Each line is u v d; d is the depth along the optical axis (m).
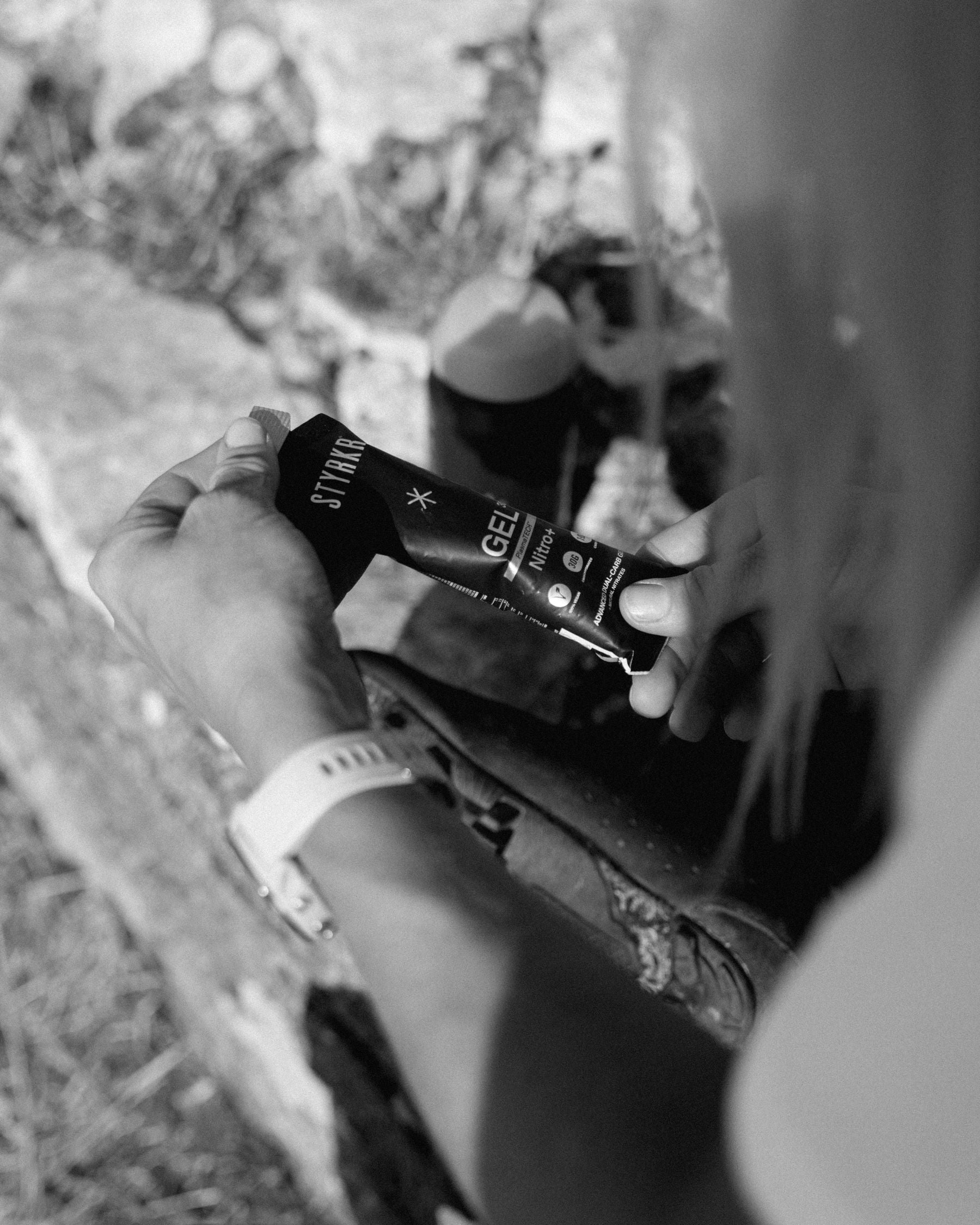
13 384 0.89
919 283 0.26
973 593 0.30
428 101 0.97
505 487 0.76
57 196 1.03
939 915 0.30
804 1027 0.32
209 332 0.92
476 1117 0.38
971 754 0.30
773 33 0.25
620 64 0.32
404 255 0.94
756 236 0.29
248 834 0.43
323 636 0.46
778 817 0.52
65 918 1.08
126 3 1.04
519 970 0.39
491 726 0.59
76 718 0.97
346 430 0.54
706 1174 0.34
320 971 0.85
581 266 0.92
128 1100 1.01
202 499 0.49
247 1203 0.97
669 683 0.56
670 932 0.55
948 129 0.25
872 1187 0.31
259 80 1.02
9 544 0.95
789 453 0.32
